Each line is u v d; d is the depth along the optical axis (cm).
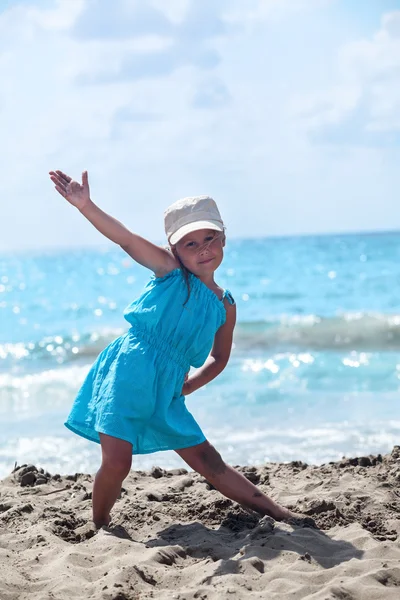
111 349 657
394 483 775
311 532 605
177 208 647
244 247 13675
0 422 1388
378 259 7638
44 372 2080
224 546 593
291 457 1050
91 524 654
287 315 3372
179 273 647
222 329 680
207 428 1252
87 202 610
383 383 1691
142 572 529
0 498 794
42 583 518
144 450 642
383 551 558
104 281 6544
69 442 1192
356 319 2858
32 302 4500
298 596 489
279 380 1778
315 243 14988
